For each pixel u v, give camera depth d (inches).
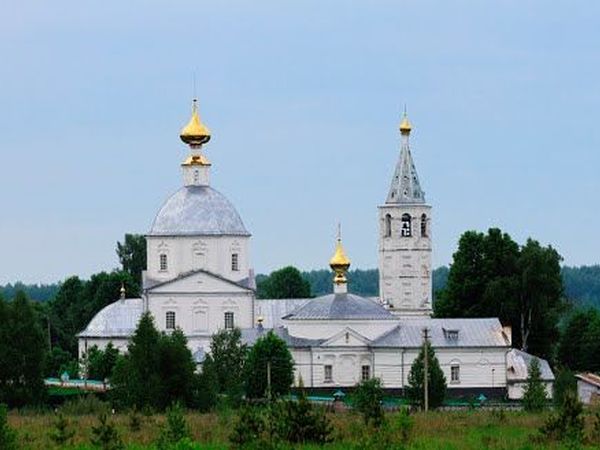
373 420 6127.0
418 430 6210.6
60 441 5861.2
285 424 5664.4
